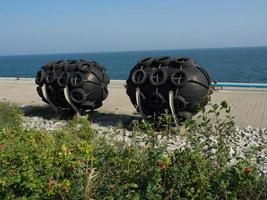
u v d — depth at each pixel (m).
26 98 20.02
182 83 11.48
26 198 5.44
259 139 11.26
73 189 5.12
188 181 5.29
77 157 6.32
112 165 6.07
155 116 11.93
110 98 19.11
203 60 126.50
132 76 12.30
